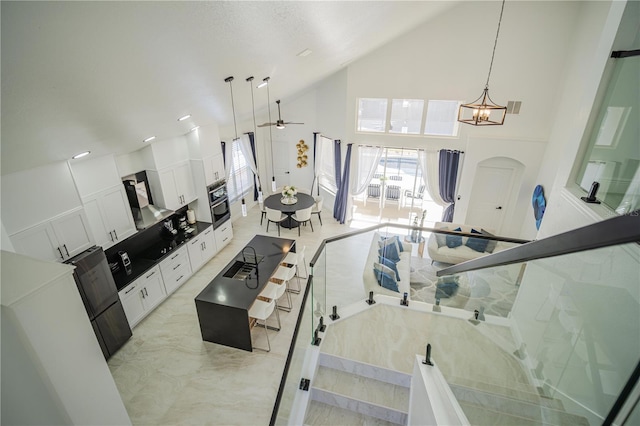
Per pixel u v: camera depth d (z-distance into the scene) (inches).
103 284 176.6
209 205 276.8
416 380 124.6
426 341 159.5
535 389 101.9
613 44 110.1
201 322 189.9
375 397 137.3
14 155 113.8
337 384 143.9
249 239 319.9
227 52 111.6
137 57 84.8
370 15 153.3
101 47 71.5
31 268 61.3
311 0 100.3
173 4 69.2
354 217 363.6
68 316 65.8
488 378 106.4
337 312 179.6
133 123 146.7
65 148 134.2
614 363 74.2
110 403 77.4
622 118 106.5
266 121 391.2
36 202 147.3
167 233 254.2
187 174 263.3
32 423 66.6
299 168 400.5
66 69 73.3
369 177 332.5
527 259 62.9
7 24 50.2
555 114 257.3
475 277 128.7
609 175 110.9
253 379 172.2
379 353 151.9
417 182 333.7
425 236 296.7
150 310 217.0
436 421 91.4
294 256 239.9
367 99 311.0
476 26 257.4
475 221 313.3
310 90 350.0
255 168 368.8
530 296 123.2
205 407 157.6
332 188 379.6
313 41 149.0
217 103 186.9
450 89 280.8
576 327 93.6
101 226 189.3
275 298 196.7
